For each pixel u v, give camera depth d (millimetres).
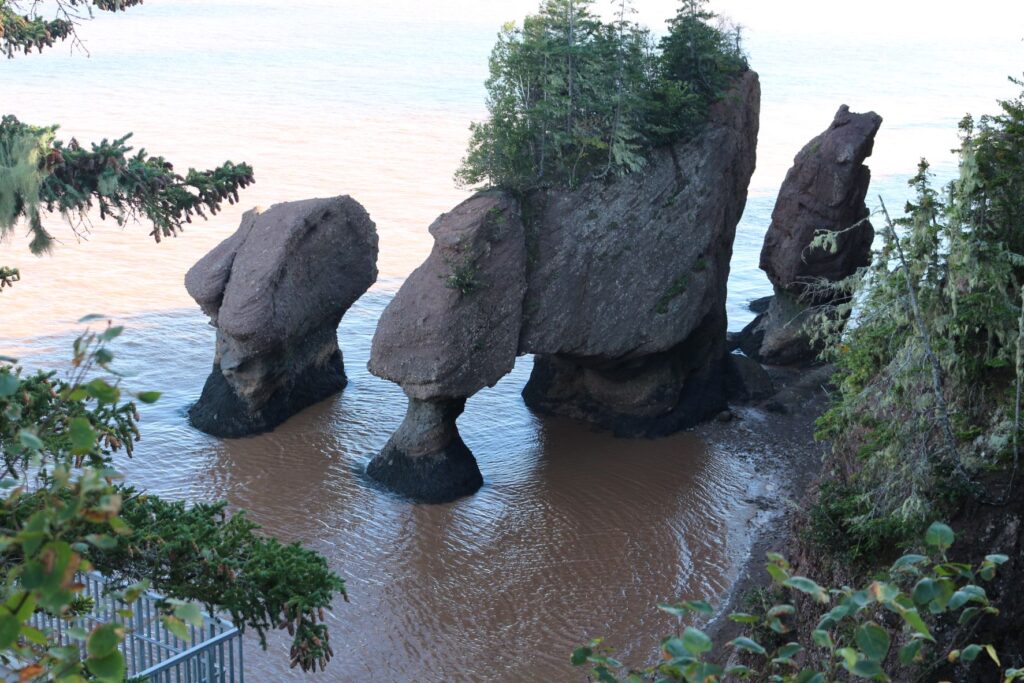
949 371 25422
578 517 40125
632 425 47656
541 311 44562
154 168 18203
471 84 176875
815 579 26141
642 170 46438
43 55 195750
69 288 63094
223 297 46469
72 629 6727
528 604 34312
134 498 13992
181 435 45500
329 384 50125
